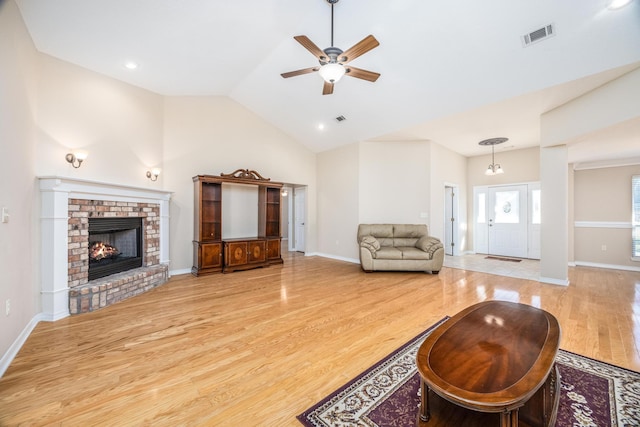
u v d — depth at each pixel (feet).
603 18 8.06
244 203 19.21
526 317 6.27
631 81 9.39
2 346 6.47
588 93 11.05
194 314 9.75
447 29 9.78
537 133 16.90
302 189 24.86
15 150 7.55
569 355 6.95
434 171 19.25
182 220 16.10
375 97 14.34
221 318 9.39
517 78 10.71
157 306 10.55
